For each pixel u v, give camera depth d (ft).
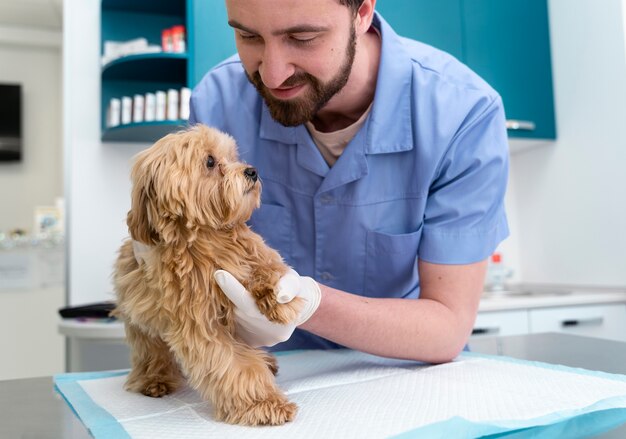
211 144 2.84
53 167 14.11
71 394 2.93
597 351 4.04
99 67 7.27
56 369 10.11
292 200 4.00
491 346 4.31
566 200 8.14
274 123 3.89
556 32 8.25
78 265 7.09
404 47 3.96
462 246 3.48
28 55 14.08
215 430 2.26
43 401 2.92
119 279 2.90
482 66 7.88
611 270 7.43
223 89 4.17
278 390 2.47
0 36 13.48
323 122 3.99
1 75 13.92
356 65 3.58
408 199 3.72
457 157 3.62
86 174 7.17
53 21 13.35
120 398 2.84
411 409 2.41
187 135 2.84
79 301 7.07
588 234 7.77
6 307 9.93
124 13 7.28
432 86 3.72
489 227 3.58
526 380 2.89
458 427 2.08
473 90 3.73
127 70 6.93
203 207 2.65
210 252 2.56
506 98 8.00
